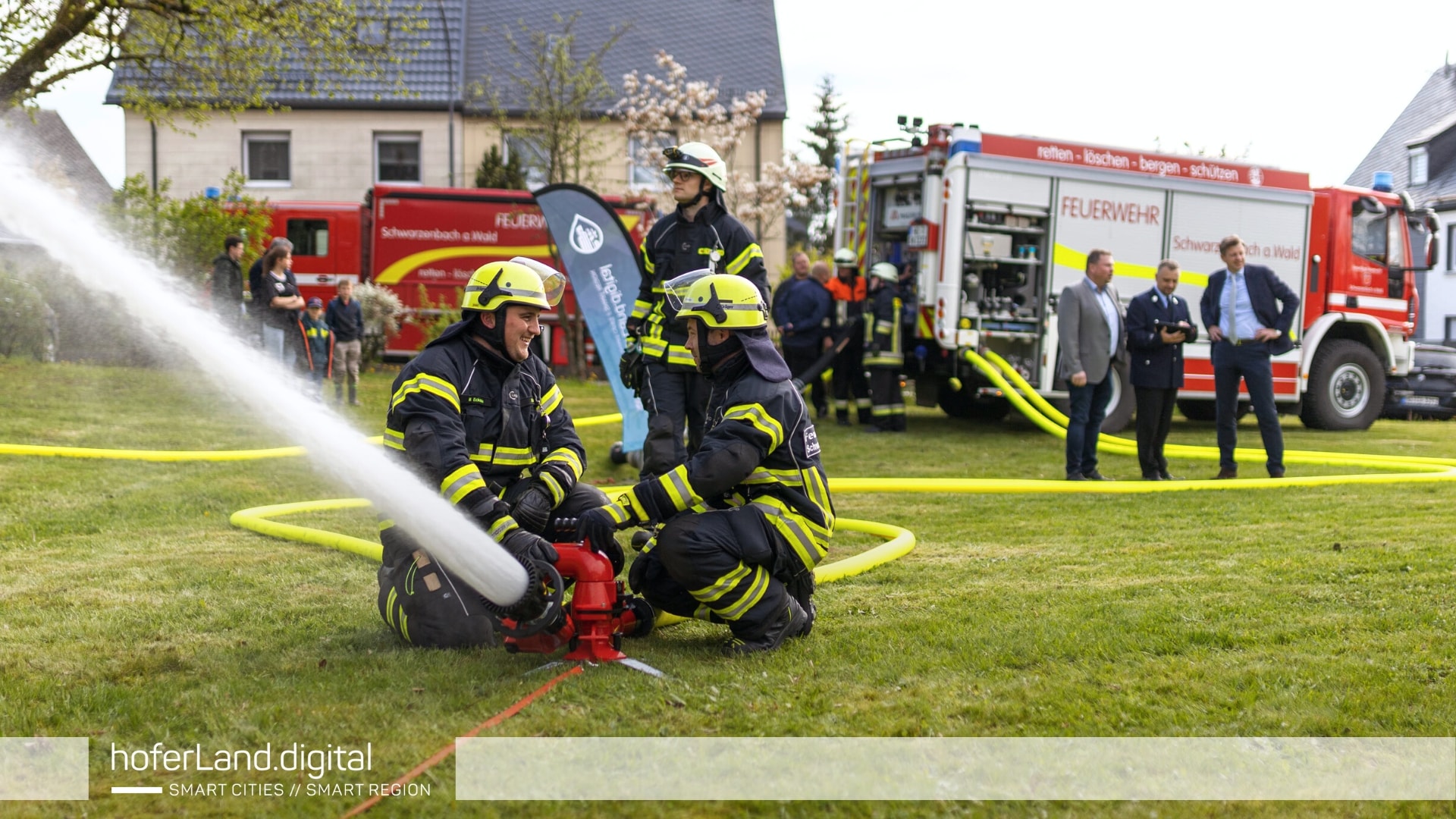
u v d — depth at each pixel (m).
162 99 14.68
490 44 23.92
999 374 11.49
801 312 12.07
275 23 12.70
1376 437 12.86
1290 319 8.09
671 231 5.93
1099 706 2.99
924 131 11.75
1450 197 32.88
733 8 25.50
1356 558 4.89
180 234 13.35
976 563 5.04
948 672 3.31
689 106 22.91
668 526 3.53
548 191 8.18
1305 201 13.02
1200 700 3.04
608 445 9.51
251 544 5.32
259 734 2.81
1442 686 3.11
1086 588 4.45
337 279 18.78
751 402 3.51
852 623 3.94
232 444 8.55
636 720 2.92
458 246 18.83
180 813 2.40
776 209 24.14
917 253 11.98
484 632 3.59
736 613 3.53
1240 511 6.61
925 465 9.36
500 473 3.60
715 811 2.40
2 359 10.62
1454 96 35.41
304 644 3.63
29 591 4.30
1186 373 12.60
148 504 6.23
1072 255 11.84
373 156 22.83
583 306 8.24
